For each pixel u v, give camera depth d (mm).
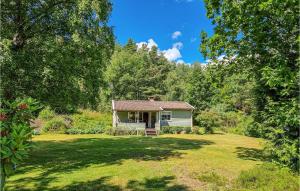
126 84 56875
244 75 15094
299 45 10594
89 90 14828
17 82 12508
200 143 21891
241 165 12672
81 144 20594
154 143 21375
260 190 8586
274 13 10961
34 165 12586
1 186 4422
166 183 9617
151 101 38000
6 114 4887
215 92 46312
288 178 9086
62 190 8828
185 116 36219
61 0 13789
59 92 13820
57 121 31719
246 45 13102
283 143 11000
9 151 4223
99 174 10797
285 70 9891
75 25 12758
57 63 13258
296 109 10031
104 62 15453
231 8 12852
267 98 11852
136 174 10789
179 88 58719
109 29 14609
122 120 34562
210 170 11523
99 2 13109
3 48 11430
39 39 13766
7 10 13180
